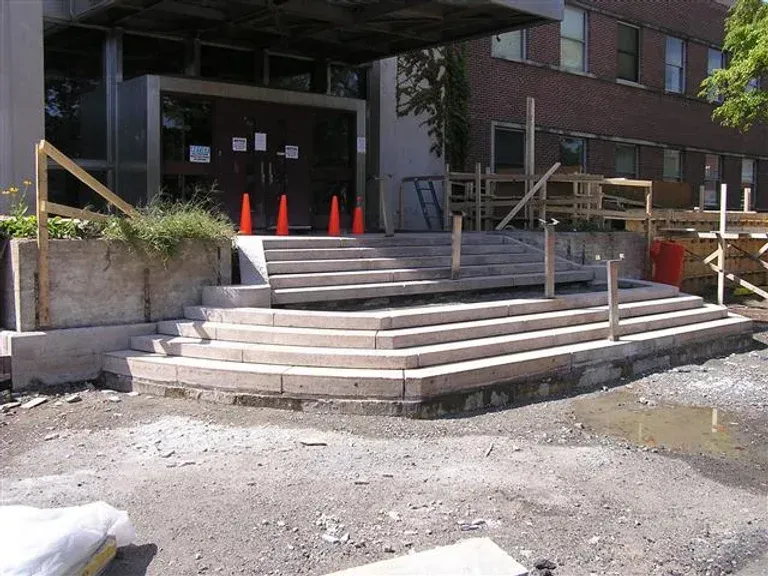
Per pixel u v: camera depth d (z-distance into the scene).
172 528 4.51
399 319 8.22
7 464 5.67
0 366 7.61
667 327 10.33
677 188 20.66
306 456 5.81
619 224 17.83
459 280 10.46
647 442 6.57
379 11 12.42
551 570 4.13
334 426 6.60
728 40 18.58
